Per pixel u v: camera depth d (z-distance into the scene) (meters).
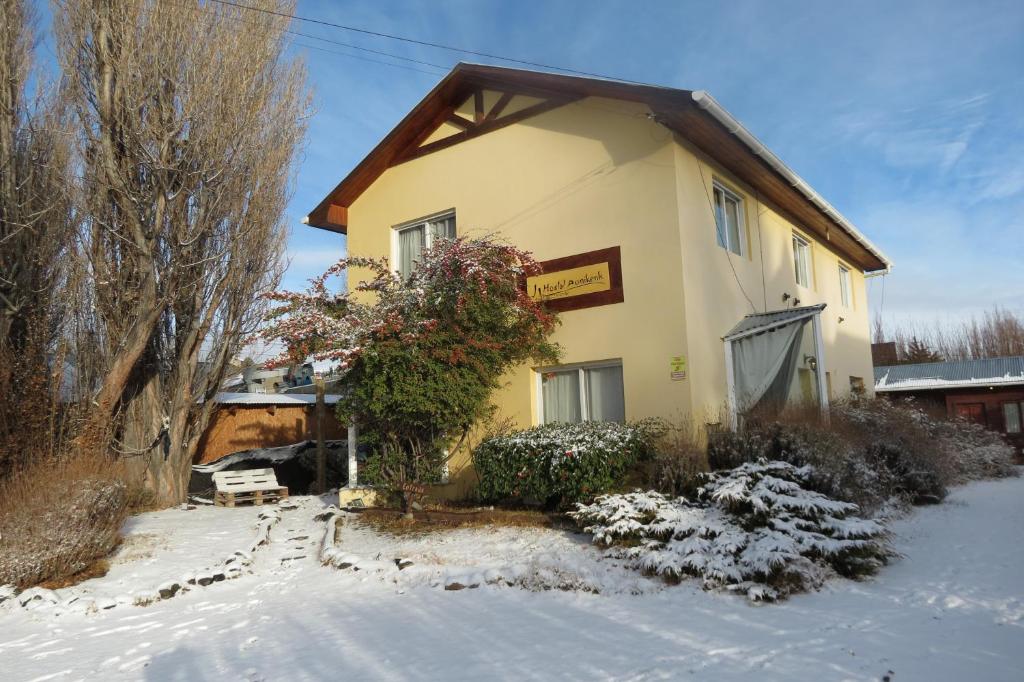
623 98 10.40
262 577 8.36
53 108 12.20
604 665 4.84
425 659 5.16
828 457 8.59
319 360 10.66
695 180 10.92
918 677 4.45
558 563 7.42
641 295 10.54
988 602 6.07
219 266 13.93
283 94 14.22
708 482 8.27
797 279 15.54
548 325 11.08
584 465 8.82
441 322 10.55
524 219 11.99
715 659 4.87
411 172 13.75
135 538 10.09
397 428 10.89
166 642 6.03
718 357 10.89
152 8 11.84
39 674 5.35
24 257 11.98
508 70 11.91
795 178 12.62
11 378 10.70
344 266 11.88
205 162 12.39
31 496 8.05
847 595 6.41
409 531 9.95
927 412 17.70
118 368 12.27
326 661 5.27
